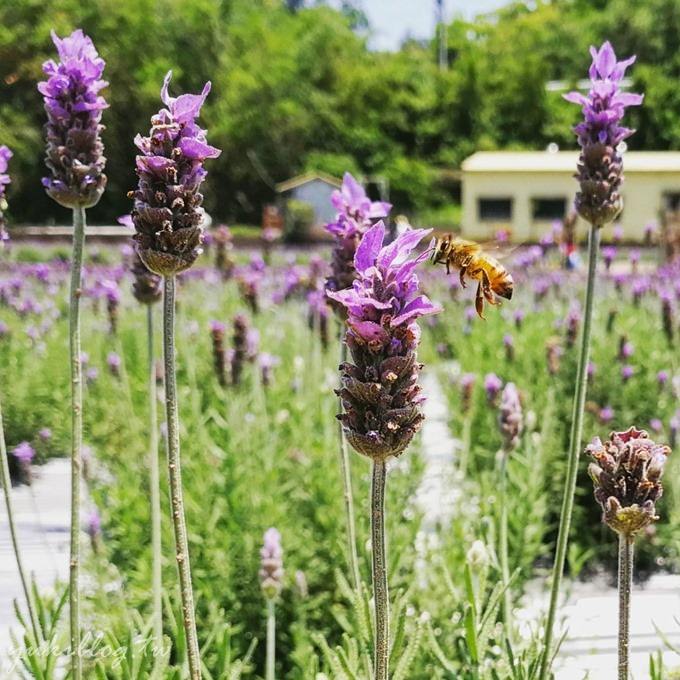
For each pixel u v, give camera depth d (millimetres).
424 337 16031
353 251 3791
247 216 58094
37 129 45719
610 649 5406
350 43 72375
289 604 5082
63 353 11008
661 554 7086
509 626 3816
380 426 2107
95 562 5289
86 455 6707
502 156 33250
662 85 59875
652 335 10039
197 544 5184
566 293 12758
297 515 6059
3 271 19438
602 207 3436
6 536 7141
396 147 61875
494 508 5613
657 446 2486
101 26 52156
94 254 18031
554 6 85750
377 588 2158
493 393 7254
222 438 6898
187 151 2539
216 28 58969
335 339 8156
